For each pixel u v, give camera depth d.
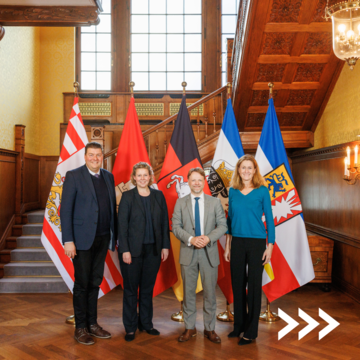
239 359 2.71
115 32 7.64
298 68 4.70
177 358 2.73
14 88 5.79
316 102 5.06
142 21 7.74
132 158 3.76
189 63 7.76
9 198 5.46
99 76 7.59
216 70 7.70
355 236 4.09
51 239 3.59
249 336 2.95
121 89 7.60
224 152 3.74
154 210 3.12
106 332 3.14
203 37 7.73
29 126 6.45
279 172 3.69
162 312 3.83
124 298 3.08
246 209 3.04
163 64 7.73
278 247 3.62
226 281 3.60
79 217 3.03
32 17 4.11
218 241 3.59
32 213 5.79
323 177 4.97
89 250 3.06
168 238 3.16
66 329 3.34
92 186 3.08
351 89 4.28
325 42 4.42
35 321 3.55
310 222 5.46
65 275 3.57
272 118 3.80
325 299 4.23
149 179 3.14
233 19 7.77
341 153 4.43
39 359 2.72
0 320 3.58
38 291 4.63
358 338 3.10
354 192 4.09
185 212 3.10
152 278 3.13
